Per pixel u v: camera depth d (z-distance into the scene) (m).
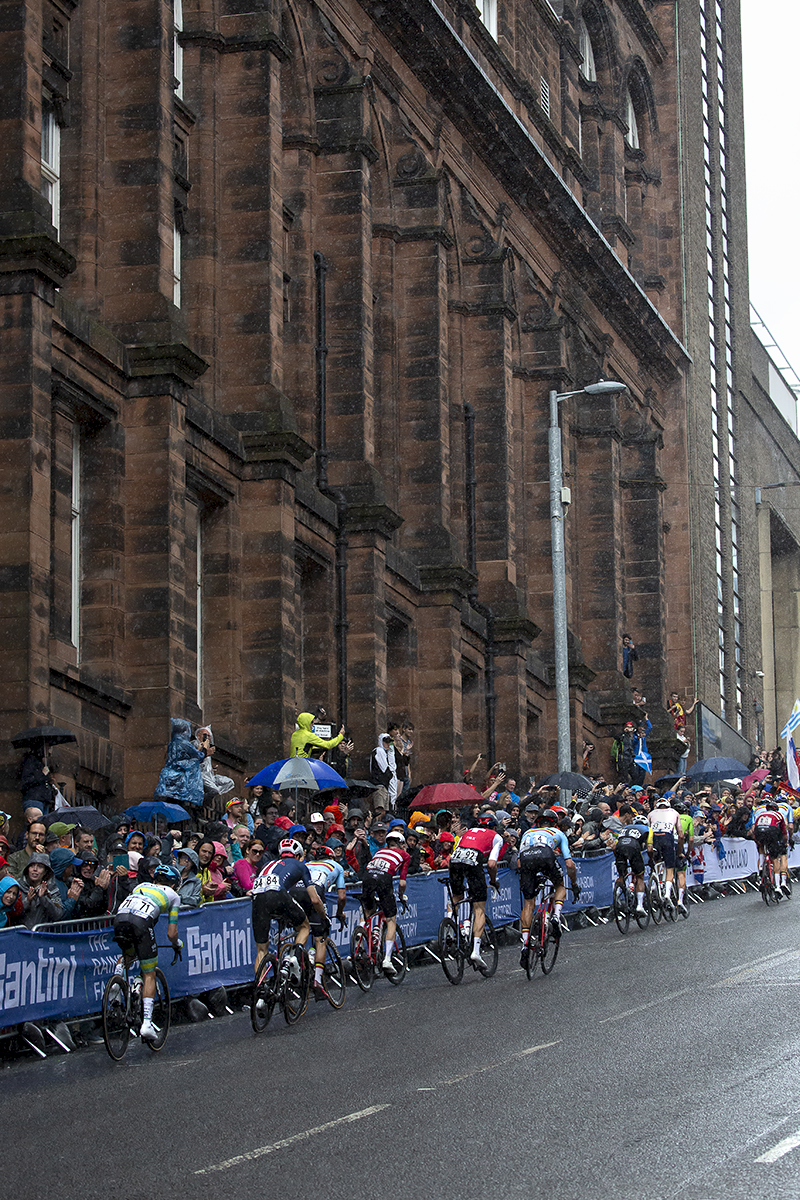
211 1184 16.95
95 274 42.41
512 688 70.88
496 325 71.69
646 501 96.94
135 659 41.03
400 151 64.62
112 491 41.09
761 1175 16.47
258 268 49.22
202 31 49.41
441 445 64.00
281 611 48.09
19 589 35.44
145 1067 24.84
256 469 48.66
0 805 34.72
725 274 119.75
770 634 133.75
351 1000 32.66
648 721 90.00
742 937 41.41
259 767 47.50
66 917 28.91
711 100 117.38
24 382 35.97
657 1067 22.66
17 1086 23.55
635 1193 15.98
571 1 90.75
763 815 53.69
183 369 42.06
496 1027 27.22
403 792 52.53
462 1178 16.86
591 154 95.12
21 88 36.88
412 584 62.22
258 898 28.91
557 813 48.66
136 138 42.72
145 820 36.28
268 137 49.50
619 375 95.19
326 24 57.84
